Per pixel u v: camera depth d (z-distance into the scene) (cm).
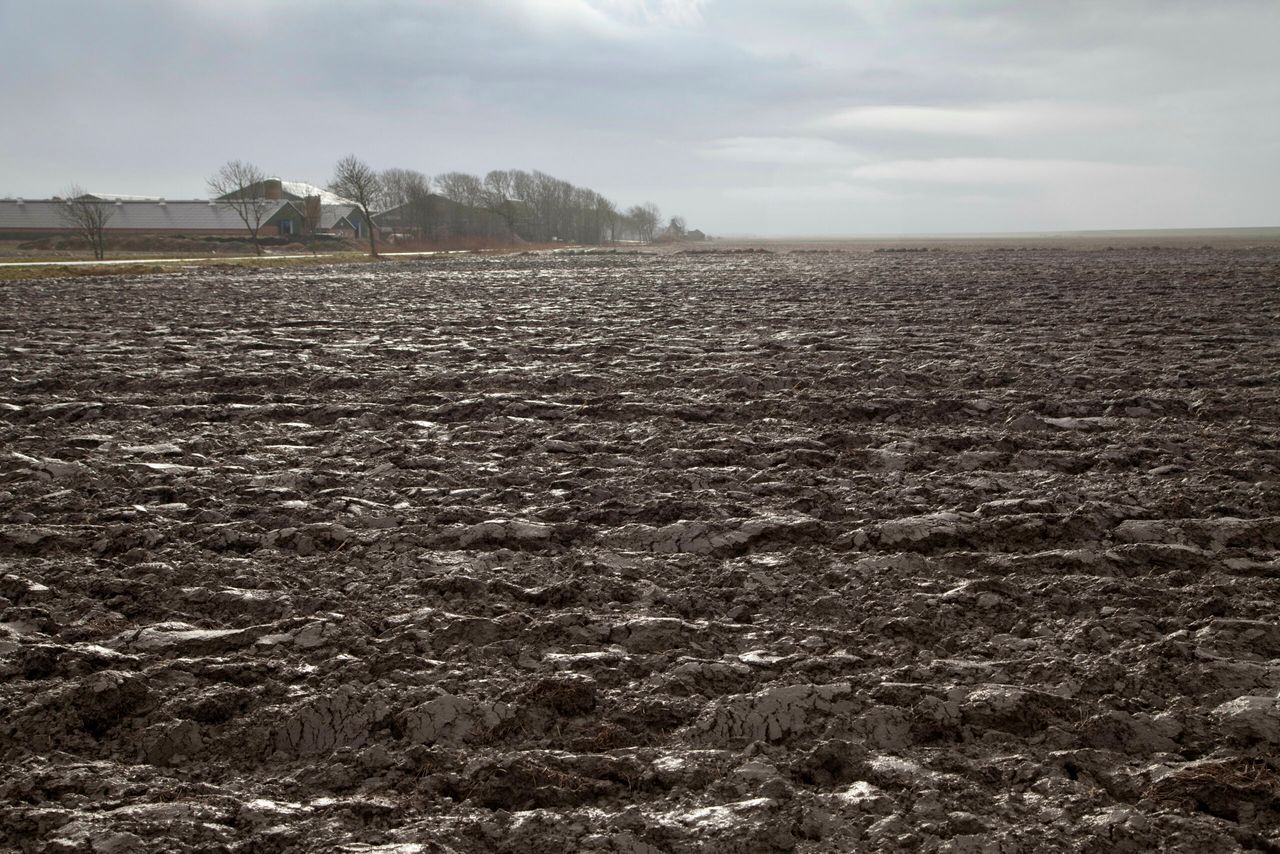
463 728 462
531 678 507
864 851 376
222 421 1111
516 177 18012
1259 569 646
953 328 1961
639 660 527
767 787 414
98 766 431
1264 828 386
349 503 786
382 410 1154
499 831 386
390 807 399
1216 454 937
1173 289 2916
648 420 1111
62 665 515
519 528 723
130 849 368
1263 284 3086
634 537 715
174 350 1672
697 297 2862
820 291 3072
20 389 1293
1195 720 465
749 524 729
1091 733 455
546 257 7869
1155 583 626
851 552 689
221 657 529
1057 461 920
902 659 531
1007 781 422
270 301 2798
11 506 780
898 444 984
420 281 3909
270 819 392
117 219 11719
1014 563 658
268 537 711
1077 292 2855
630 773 428
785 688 490
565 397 1238
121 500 809
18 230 11688
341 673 512
